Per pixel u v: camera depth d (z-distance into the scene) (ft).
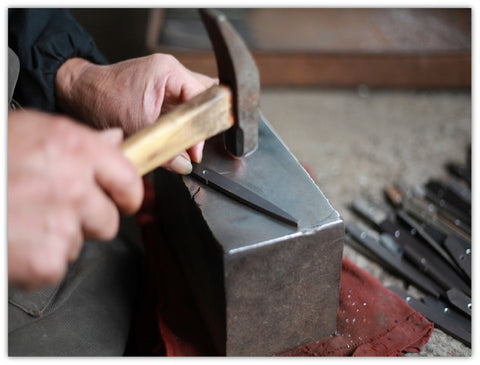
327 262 2.66
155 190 3.73
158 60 3.16
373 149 5.08
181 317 3.18
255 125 2.63
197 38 5.89
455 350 2.96
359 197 4.40
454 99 5.82
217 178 2.80
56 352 2.87
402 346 2.89
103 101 3.27
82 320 3.00
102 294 3.19
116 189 2.03
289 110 5.76
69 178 1.90
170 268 3.48
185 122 2.31
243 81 2.40
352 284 3.21
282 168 2.87
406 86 5.87
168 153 2.30
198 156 2.88
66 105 3.61
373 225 3.97
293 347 2.89
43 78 3.48
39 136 1.90
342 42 5.86
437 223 3.87
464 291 3.30
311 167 4.85
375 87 5.91
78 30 3.65
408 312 3.04
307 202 2.67
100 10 7.37
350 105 5.81
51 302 2.92
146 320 3.41
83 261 3.20
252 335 2.73
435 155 4.95
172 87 3.11
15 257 1.90
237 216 2.62
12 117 1.96
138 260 3.69
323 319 2.87
